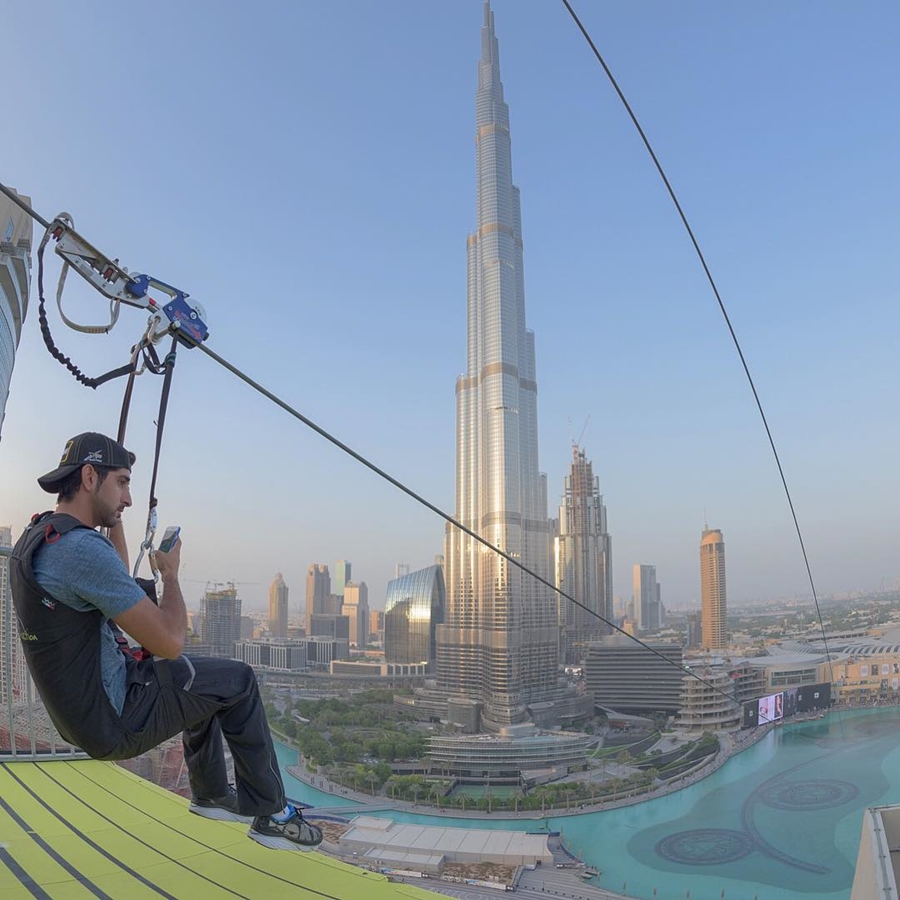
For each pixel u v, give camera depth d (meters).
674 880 77.56
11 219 23.31
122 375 2.63
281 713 156.12
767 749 134.75
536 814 99.50
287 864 3.07
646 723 155.62
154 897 2.68
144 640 2.09
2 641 4.66
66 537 2.04
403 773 116.38
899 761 123.81
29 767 4.55
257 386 3.05
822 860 83.12
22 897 2.64
